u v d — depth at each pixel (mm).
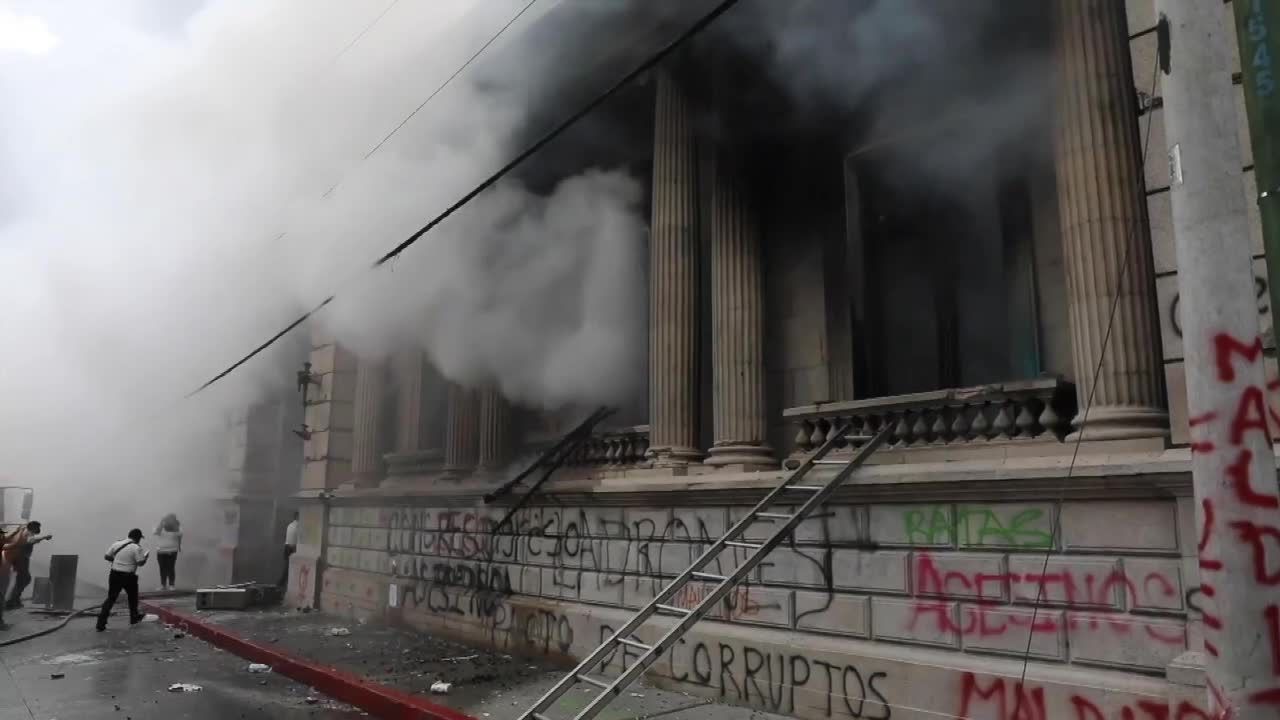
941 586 5508
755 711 6340
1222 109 2803
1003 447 5562
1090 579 4840
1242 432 2691
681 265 8227
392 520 11695
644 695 6879
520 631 8898
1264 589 2623
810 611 6230
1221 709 2645
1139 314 5098
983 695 5137
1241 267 2748
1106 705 4594
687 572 5652
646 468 8102
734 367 7719
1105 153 5301
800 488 6109
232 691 8008
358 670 8188
